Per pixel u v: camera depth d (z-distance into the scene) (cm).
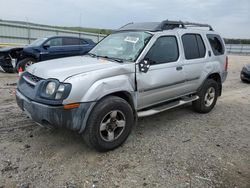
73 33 2686
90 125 340
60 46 1074
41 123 340
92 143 349
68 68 350
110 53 444
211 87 562
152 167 333
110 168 327
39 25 2598
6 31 2234
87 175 311
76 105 322
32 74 367
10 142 383
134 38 437
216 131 470
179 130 464
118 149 379
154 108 449
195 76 508
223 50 597
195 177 314
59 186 287
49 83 326
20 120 471
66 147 376
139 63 392
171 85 455
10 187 281
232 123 520
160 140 416
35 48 1009
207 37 551
